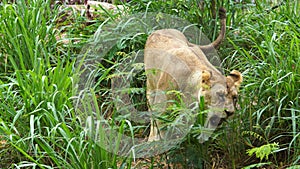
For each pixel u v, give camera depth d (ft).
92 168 13.21
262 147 12.57
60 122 14.82
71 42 19.20
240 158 15.12
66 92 15.51
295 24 17.42
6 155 15.17
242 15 19.43
